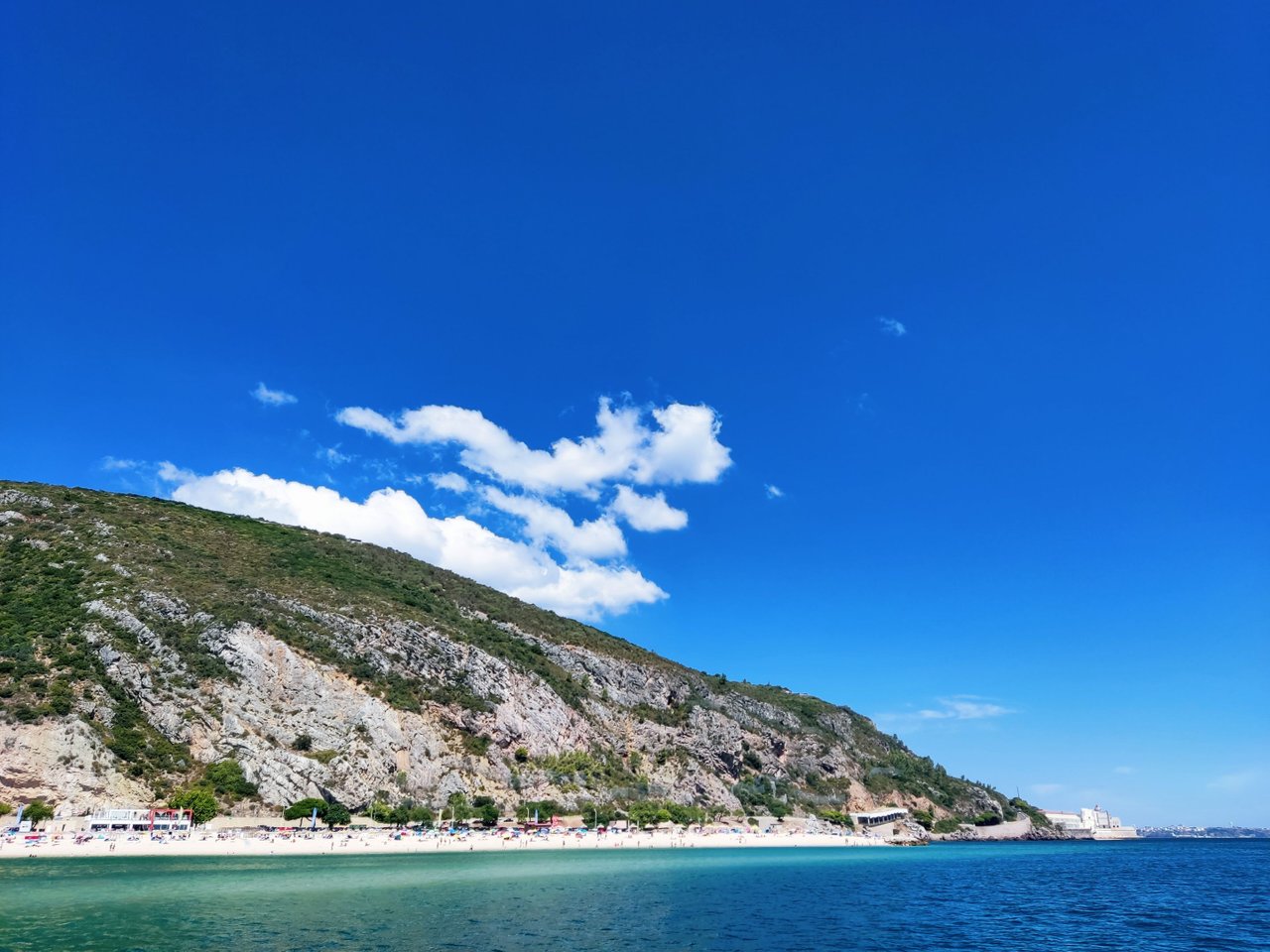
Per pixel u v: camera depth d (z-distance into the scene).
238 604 113.19
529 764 126.00
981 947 47.59
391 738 108.00
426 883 66.56
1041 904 69.50
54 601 99.50
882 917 57.81
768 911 58.47
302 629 116.38
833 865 108.06
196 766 90.69
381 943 41.69
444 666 128.50
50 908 49.06
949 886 83.75
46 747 80.44
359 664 116.81
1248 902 76.19
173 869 68.62
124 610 100.81
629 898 62.22
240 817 88.19
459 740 118.94
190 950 39.06
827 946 45.72
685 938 46.38
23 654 88.81
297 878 66.38
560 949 41.84
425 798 106.56
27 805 76.12
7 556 108.81
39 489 134.00
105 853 75.06
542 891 64.62
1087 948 48.41
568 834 111.31
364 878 68.19
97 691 88.50
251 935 42.69
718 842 130.38
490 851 100.56
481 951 40.53
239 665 102.56
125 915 47.31
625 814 128.12
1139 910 67.38
